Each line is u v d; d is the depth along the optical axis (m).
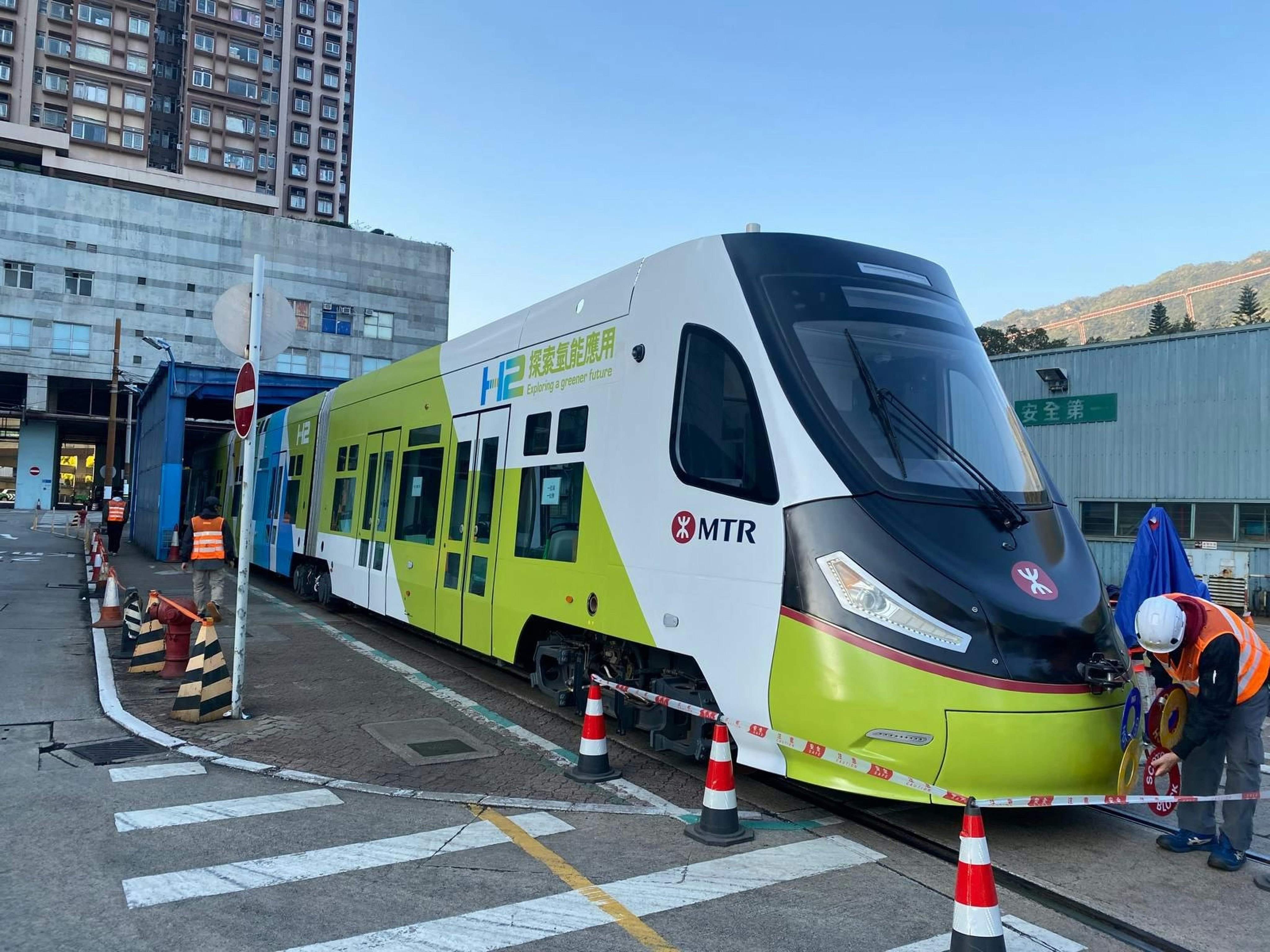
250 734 6.66
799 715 4.70
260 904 3.87
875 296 5.74
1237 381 17.84
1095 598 4.83
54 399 56.09
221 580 11.96
